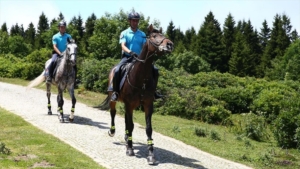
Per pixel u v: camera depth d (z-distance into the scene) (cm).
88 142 918
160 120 1498
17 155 739
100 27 4100
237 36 6103
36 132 966
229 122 1638
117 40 3903
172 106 1681
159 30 734
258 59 6153
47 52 2972
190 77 2406
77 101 1762
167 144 1009
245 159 957
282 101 1375
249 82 2498
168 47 690
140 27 3784
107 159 778
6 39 5212
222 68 5950
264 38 7650
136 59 759
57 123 1135
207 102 1742
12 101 1536
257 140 1372
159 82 1920
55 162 707
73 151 803
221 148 1087
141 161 785
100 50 4053
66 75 1143
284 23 7031
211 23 6112
